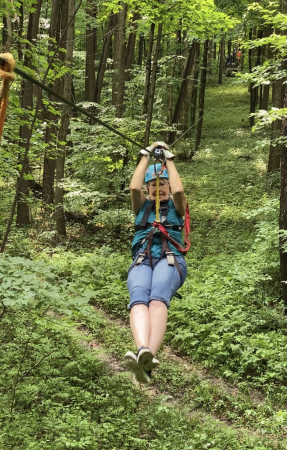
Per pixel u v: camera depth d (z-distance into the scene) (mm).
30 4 7227
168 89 21109
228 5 13727
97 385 6273
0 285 4926
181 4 8719
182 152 22203
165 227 3641
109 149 12258
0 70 1825
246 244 12023
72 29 11789
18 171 8516
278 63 7961
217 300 8781
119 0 9219
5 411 5230
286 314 8695
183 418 5758
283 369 6746
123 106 15406
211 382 6766
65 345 7098
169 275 3326
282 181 8688
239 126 29172
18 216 12922
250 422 5820
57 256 11109
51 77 7961
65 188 12734
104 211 12859
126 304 9023
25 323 7266
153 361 2918
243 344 7367
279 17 7395
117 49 17281
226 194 16547
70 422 5156
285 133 8305
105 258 11148
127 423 5465
